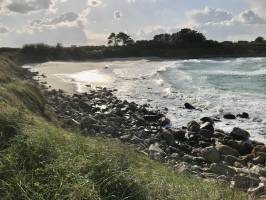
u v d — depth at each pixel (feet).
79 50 320.91
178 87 130.00
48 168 18.83
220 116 87.15
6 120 25.80
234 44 403.54
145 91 125.90
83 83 145.48
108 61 302.86
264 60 274.98
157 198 19.83
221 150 57.06
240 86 129.18
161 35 416.46
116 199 17.67
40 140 22.33
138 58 340.80
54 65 235.40
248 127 76.43
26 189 17.22
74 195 16.34
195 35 387.55
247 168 49.80
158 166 35.17
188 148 61.98
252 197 26.89
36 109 56.85
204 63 261.03
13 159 20.01
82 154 21.50
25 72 154.51
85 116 76.38
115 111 88.58
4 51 298.56
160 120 82.43
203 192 23.11
